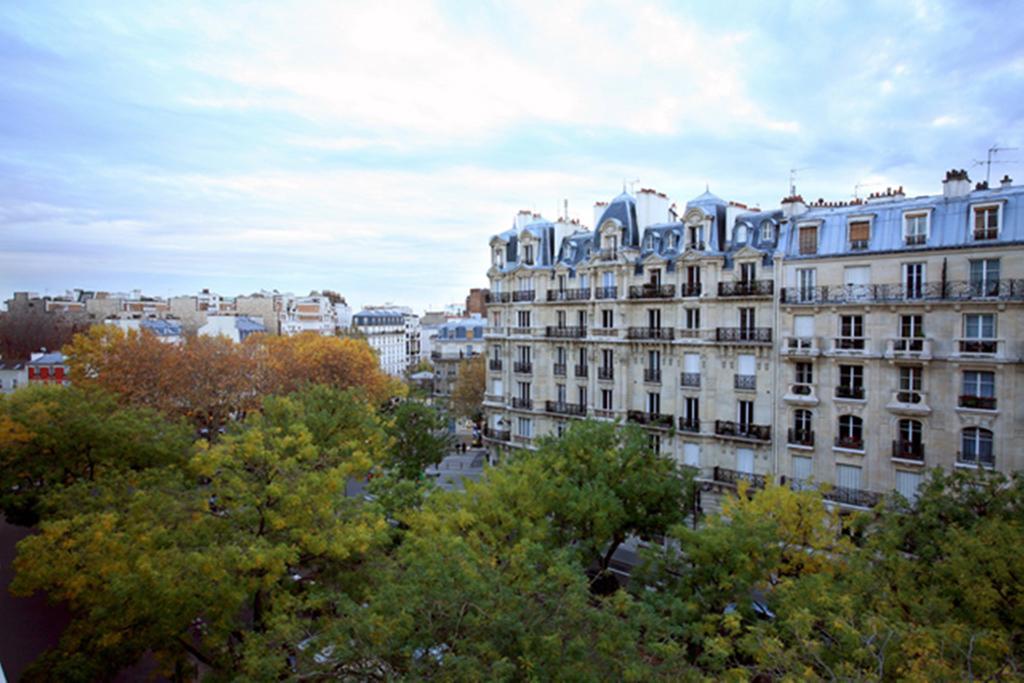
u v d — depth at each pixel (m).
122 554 23.19
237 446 27.72
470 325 128.62
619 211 58.28
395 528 37.78
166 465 36.91
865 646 20.92
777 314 46.09
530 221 68.81
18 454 36.16
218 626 22.02
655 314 53.66
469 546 26.25
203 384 69.62
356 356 85.62
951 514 29.20
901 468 41.31
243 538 24.52
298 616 27.66
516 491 33.06
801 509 33.53
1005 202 37.97
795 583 27.25
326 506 26.70
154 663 31.66
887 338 41.34
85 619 25.17
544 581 21.91
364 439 45.72
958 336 39.06
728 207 51.28
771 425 46.84
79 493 29.48
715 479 49.56
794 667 19.47
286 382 77.88
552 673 17.70
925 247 40.12
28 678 23.45
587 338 57.75
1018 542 23.80
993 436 38.00
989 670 19.66
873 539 29.39
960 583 23.66
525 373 64.06
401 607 18.86
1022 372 36.97
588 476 38.09
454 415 96.62
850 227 43.78
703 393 50.19
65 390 45.59
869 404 42.44
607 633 19.08
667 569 31.23
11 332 126.38
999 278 37.84
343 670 18.53
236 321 129.50
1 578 40.09
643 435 40.62
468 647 17.95
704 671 23.97
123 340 68.00
